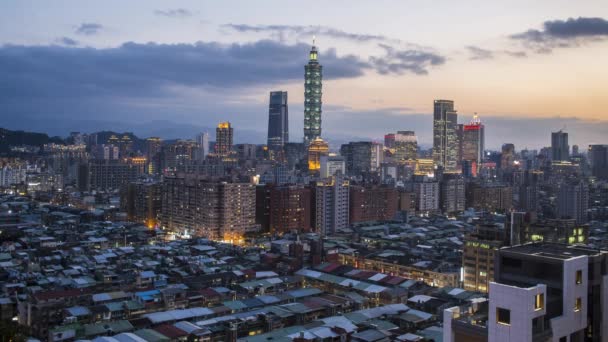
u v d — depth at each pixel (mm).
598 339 106062
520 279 106500
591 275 106250
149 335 196375
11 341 117562
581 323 102562
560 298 100625
